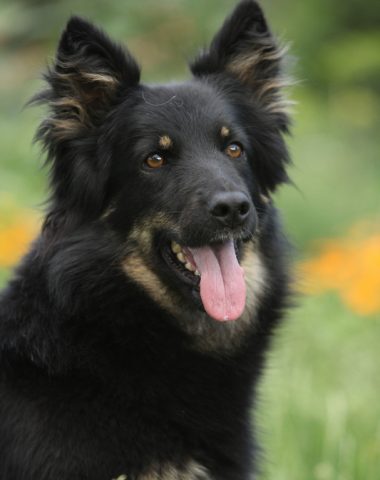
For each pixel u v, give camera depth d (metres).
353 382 14.74
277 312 10.66
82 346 9.44
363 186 28.27
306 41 34.28
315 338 15.93
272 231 10.90
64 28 10.05
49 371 9.22
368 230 18.80
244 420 10.01
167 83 10.87
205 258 9.96
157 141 10.20
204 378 9.77
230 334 10.10
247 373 10.13
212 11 28.95
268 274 10.62
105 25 27.80
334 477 11.59
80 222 10.07
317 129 31.14
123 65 10.47
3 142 24.89
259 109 11.17
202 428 9.54
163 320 9.88
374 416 13.02
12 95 28.19
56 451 8.85
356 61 32.97
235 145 10.59
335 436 12.21
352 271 16.14
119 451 9.02
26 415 9.02
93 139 10.26
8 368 9.32
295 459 12.09
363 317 16.17
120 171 10.23
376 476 11.61
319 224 23.88
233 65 11.22
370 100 34.84
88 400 9.20
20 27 27.95
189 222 9.73
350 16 35.00
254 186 10.79
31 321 9.49
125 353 9.61
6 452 8.97
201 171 9.95
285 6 35.00
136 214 10.12
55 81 10.11
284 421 12.75
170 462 9.25
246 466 9.88
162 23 29.69
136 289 9.86
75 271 9.69
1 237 16.53
